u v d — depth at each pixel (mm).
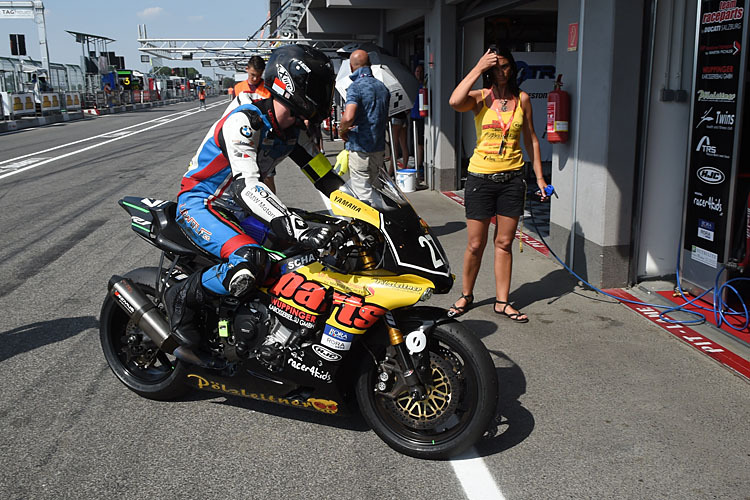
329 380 3270
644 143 5465
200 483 3088
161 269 3791
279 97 3141
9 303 5605
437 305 5441
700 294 5266
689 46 5352
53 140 21594
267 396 3486
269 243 3428
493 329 4914
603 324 4973
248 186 3096
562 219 6348
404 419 3312
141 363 4016
